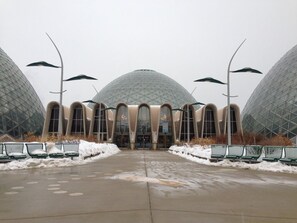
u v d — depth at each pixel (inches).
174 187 374.0
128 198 302.4
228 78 1075.9
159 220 223.5
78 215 236.5
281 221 225.5
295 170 569.9
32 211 248.1
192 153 1043.3
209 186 385.7
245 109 2743.6
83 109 2288.4
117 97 3157.0
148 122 2429.9
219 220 225.3
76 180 427.5
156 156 1149.7
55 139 1346.0
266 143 1350.9
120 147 2390.5
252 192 345.1
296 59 2341.3
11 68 2524.6
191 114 2377.0
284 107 2102.6
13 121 2208.4
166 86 3346.5
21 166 588.1
